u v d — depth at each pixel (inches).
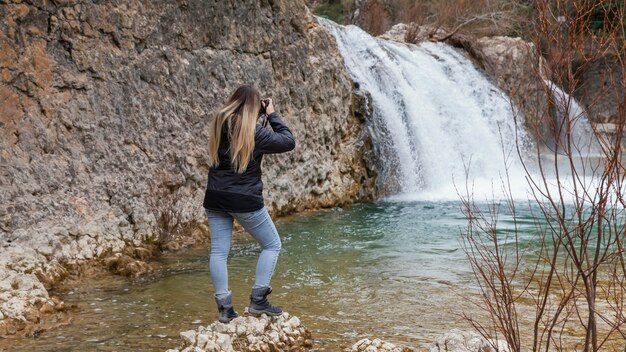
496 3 818.8
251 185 191.2
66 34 295.1
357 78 555.5
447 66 722.8
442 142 632.4
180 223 345.7
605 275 267.6
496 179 623.5
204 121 371.2
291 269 295.0
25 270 254.1
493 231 175.9
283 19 447.2
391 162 545.6
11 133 270.7
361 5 957.8
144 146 329.7
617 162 127.6
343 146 508.1
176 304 239.5
